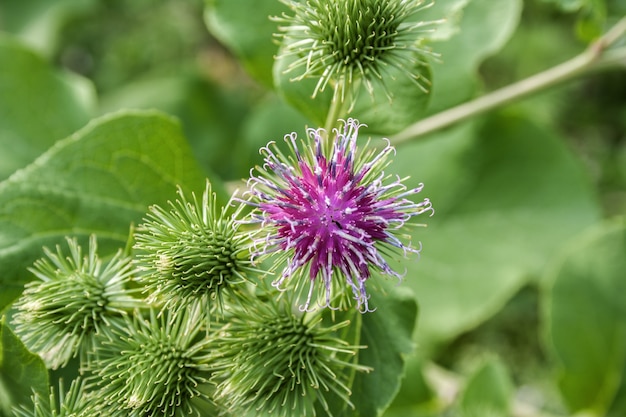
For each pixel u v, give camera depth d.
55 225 0.21
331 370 0.19
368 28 0.19
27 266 0.21
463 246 0.31
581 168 0.31
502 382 0.27
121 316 0.19
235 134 0.40
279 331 0.18
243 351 0.18
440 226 0.31
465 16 0.24
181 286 0.18
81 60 0.46
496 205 0.31
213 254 0.18
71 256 0.21
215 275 0.18
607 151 0.41
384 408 0.19
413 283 0.30
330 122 0.20
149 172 0.22
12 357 0.19
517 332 0.38
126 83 0.45
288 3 0.19
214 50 0.45
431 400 0.29
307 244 0.18
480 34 0.24
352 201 0.18
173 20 0.45
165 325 0.19
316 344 0.18
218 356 0.18
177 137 0.22
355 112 0.20
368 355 0.20
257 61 0.23
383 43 0.19
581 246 0.29
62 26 0.44
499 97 0.25
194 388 0.19
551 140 0.31
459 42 0.23
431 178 0.31
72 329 0.19
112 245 0.21
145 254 0.19
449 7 0.21
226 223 0.18
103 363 0.19
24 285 0.20
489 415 0.27
